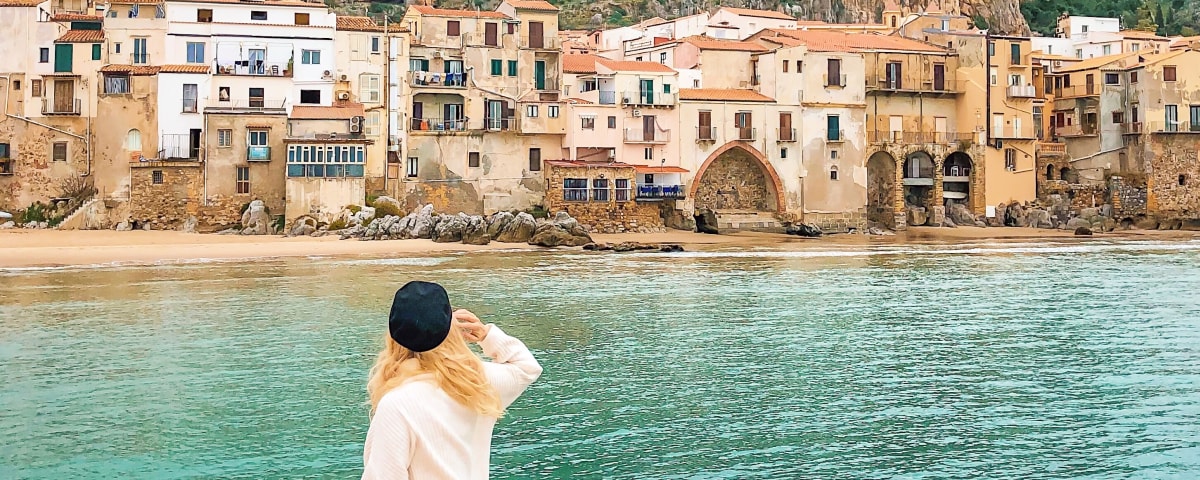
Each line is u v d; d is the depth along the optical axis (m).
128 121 101.50
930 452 28.53
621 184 114.31
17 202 102.69
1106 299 59.69
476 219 98.12
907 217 132.75
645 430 30.47
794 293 62.38
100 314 51.16
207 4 104.19
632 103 116.38
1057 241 112.38
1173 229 133.75
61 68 103.12
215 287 62.50
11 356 40.50
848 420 31.72
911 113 131.88
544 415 32.03
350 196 100.00
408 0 186.62
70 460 27.64
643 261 83.50
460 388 9.82
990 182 133.38
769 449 28.73
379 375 9.98
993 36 133.75
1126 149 139.00
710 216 119.81
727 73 125.69
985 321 50.94
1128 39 173.12
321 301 56.44
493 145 112.81
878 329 48.25
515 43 115.31
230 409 32.62
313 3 106.50
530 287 64.44
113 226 100.75
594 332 47.03
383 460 9.55
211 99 102.19
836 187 125.69
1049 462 27.66
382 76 107.50
